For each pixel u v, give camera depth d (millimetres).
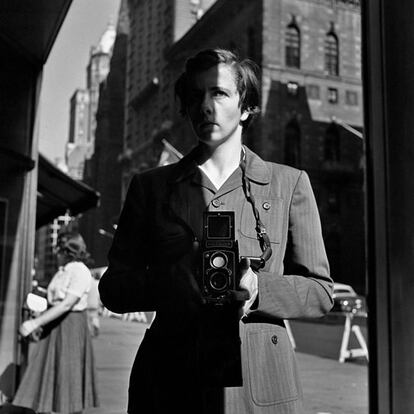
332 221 33000
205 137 1463
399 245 1713
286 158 35656
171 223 1441
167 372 1367
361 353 8539
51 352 4012
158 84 31594
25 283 5227
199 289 1287
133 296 1458
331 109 36844
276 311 1331
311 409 4934
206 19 33750
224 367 1247
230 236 1284
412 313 1676
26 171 5363
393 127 1749
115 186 18141
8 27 4719
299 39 36438
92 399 4117
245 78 1492
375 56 1805
